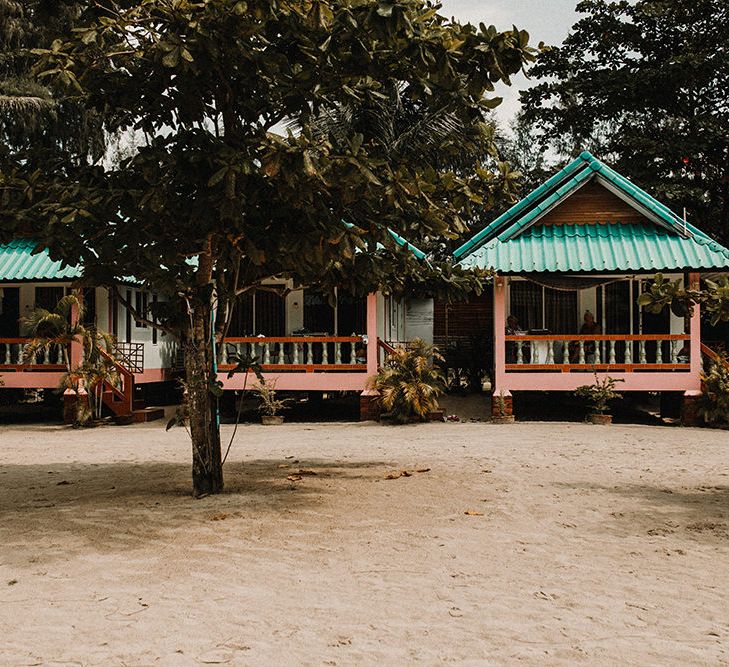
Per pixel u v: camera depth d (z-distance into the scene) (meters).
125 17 8.15
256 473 11.20
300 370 19.61
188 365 9.62
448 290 11.35
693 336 18.45
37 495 9.94
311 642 5.00
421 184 8.01
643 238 18.95
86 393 19.31
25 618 5.44
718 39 31.05
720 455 13.29
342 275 9.97
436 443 14.79
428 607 5.67
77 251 7.88
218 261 9.26
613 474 11.20
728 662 4.71
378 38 7.43
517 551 7.15
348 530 7.85
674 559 6.93
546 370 18.89
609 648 4.93
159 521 8.21
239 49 7.80
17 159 9.05
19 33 32.50
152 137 9.08
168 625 5.29
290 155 7.34
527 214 19.36
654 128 31.30
